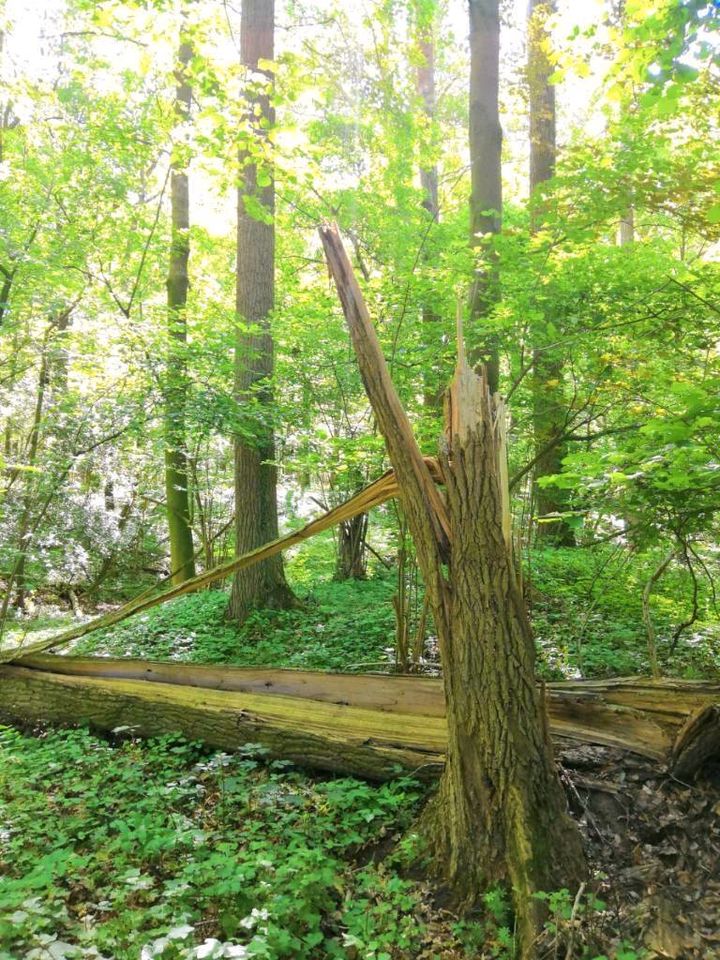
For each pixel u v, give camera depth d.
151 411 10.06
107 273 13.06
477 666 3.22
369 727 4.55
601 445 7.56
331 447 8.07
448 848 3.28
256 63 8.99
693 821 3.43
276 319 9.46
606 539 5.09
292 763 4.58
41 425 9.75
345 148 10.96
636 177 6.07
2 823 3.82
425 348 7.46
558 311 6.87
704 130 6.48
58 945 2.72
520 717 3.20
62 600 14.25
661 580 7.34
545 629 6.70
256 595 9.04
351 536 11.52
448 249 8.93
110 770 4.50
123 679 5.82
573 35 4.84
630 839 3.38
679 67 3.99
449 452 3.34
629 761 3.80
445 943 2.91
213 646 7.80
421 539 3.37
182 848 3.55
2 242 9.55
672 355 6.74
